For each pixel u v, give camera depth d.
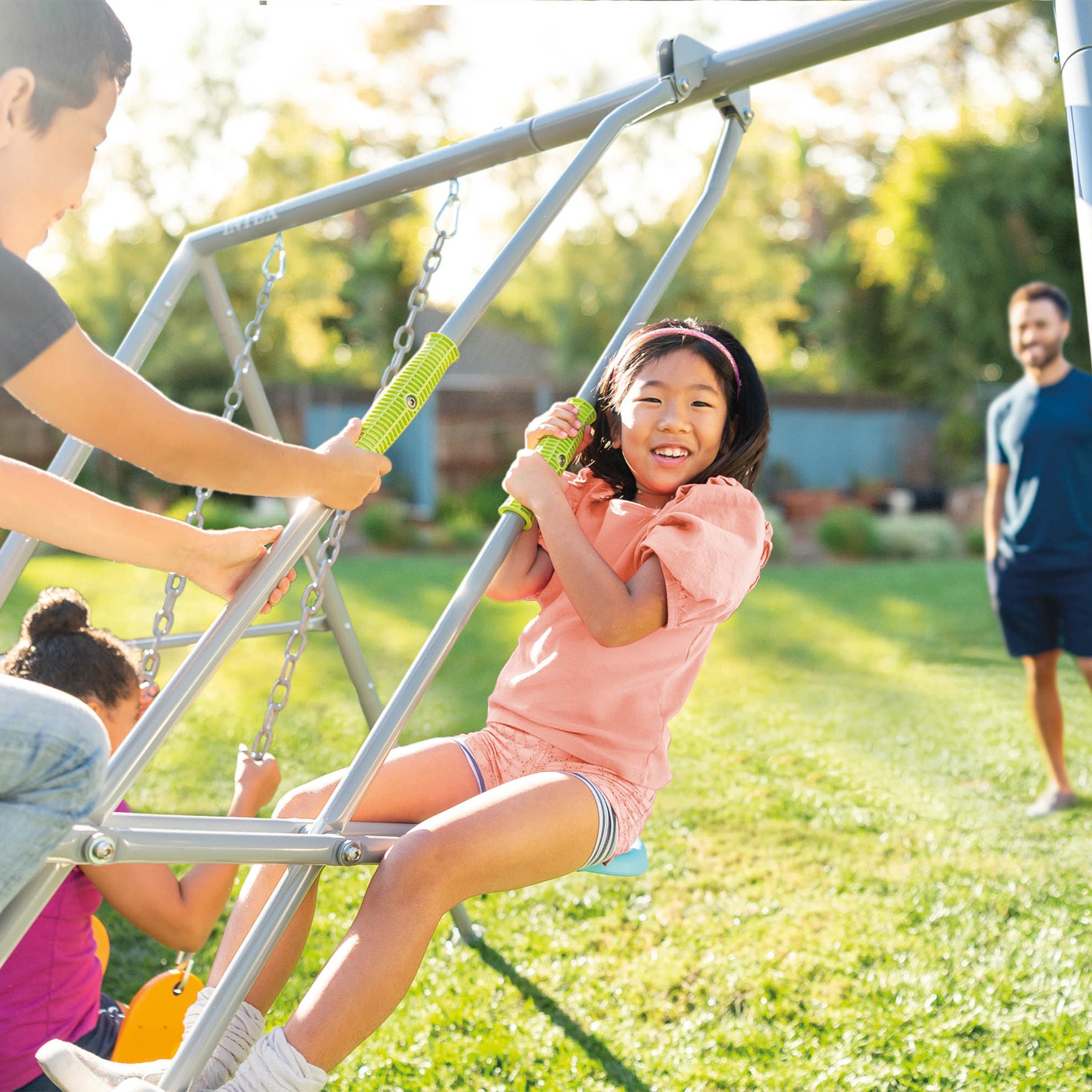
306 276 15.81
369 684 2.49
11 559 1.98
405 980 1.30
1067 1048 2.06
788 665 5.87
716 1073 2.00
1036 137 16.28
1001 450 3.64
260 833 1.23
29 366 1.07
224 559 1.37
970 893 2.78
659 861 2.99
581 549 1.53
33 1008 1.55
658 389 1.72
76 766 1.04
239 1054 1.40
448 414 16.03
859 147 21.81
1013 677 5.60
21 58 1.10
